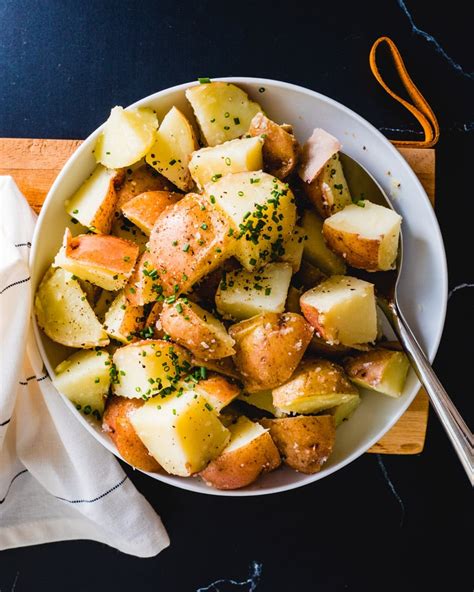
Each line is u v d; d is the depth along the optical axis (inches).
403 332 22.5
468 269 26.8
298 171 22.4
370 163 23.6
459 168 26.7
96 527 27.2
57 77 26.7
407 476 27.3
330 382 22.0
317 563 27.5
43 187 25.6
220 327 22.0
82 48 26.8
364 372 22.5
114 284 22.2
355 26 26.8
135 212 22.3
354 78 26.7
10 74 26.7
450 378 26.7
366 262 22.2
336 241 22.2
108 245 22.1
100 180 23.0
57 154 25.6
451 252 26.7
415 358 22.1
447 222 26.8
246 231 21.0
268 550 27.5
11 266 23.0
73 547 27.7
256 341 21.6
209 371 22.3
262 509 27.6
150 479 27.4
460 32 26.8
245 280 22.1
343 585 27.5
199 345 21.6
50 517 27.2
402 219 23.6
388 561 27.4
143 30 26.8
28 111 26.6
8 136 26.6
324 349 22.7
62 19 26.9
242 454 21.9
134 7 26.9
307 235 22.8
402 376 22.8
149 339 22.4
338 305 21.5
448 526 27.3
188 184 22.8
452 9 26.8
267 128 21.8
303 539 27.6
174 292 21.7
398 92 26.7
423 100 25.8
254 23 26.9
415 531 27.4
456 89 26.7
